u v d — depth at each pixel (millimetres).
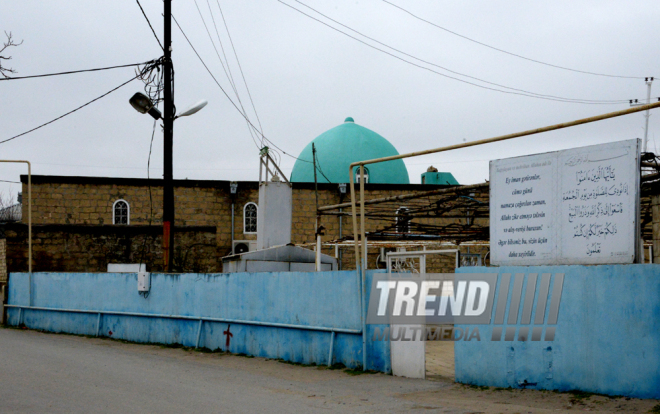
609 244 7613
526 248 8453
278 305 11742
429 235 14539
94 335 16438
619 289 7422
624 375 7328
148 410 6914
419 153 9148
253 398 7844
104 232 24703
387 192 29375
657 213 8023
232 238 29266
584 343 7699
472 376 8828
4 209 38000
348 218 28984
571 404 7266
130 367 10523
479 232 14117
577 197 7941
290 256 17094
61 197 28141
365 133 37031
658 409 6672
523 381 8266
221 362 11617
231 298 12875
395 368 9773
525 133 7859
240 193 29609
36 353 12102
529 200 8438
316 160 36062
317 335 10898
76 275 17219
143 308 15117
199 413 6809
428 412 7035
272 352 11812
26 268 23984
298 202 28922
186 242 25203
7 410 6832
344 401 7742
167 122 15359
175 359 12039
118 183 28688
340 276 10539
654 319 7121
